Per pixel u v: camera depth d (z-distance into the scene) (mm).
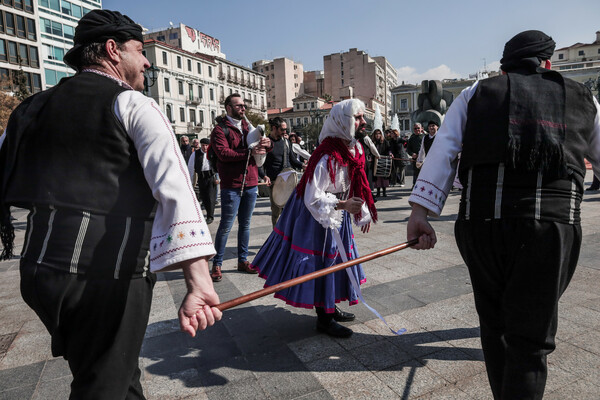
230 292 3816
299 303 2670
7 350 2805
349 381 2250
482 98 1517
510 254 1428
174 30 62844
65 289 1133
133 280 1206
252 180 4297
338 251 2742
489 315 1589
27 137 1192
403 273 4098
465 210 1530
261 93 72375
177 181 1153
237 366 2453
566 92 1440
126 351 1214
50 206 1142
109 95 1209
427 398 2064
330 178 2605
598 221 6156
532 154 1363
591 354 2371
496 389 1599
